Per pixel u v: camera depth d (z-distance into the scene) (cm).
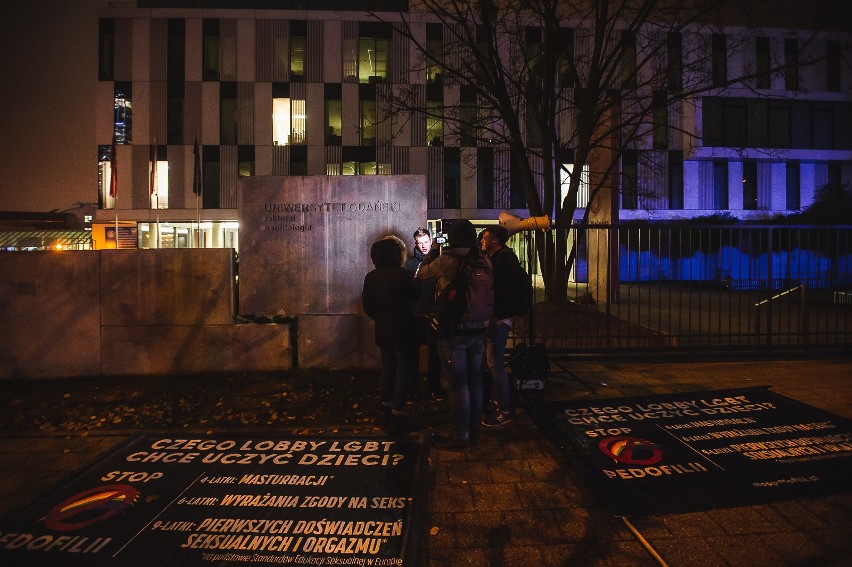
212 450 431
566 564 283
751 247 788
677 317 1118
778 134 3209
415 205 668
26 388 623
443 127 3002
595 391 592
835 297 795
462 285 422
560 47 1152
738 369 690
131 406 554
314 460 409
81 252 667
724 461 396
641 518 324
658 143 3097
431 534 313
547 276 832
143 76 3072
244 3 3234
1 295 664
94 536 305
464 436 434
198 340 673
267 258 675
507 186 3077
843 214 2834
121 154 3053
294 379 639
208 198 3097
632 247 771
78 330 669
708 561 282
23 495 366
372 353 678
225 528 312
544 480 383
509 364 535
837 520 318
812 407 512
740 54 3116
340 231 673
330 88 3133
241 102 3109
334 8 3219
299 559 281
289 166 3125
